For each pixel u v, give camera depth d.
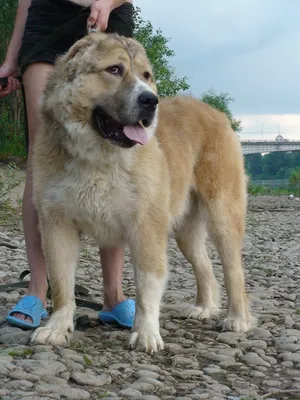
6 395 2.05
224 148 3.11
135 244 2.62
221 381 2.35
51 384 2.17
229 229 3.07
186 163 3.00
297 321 3.17
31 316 2.75
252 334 2.89
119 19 2.99
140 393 2.15
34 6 2.92
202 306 3.21
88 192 2.58
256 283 4.28
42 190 2.61
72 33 2.89
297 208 12.66
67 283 2.64
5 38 14.52
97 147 2.55
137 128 2.57
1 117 13.97
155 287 2.62
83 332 2.77
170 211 2.90
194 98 3.27
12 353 2.41
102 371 2.32
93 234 2.70
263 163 52.47
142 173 2.59
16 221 6.24
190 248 3.21
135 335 2.58
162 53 18.83
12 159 11.72
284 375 2.44
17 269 4.16
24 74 2.90
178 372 2.35
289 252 5.99
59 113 2.57
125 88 2.56
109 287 2.94
